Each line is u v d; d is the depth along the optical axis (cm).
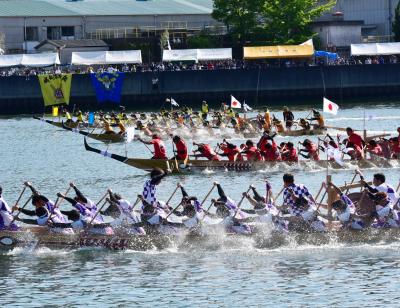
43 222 8288
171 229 8144
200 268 7538
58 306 6631
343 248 8025
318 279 7106
